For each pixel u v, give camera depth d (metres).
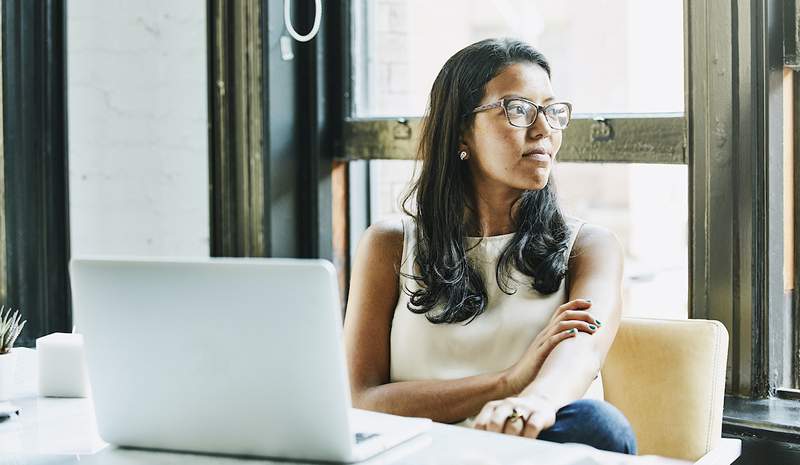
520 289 1.73
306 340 1.12
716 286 2.02
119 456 1.22
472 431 1.26
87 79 2.79
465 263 1.75
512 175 1.74
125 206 2.79
